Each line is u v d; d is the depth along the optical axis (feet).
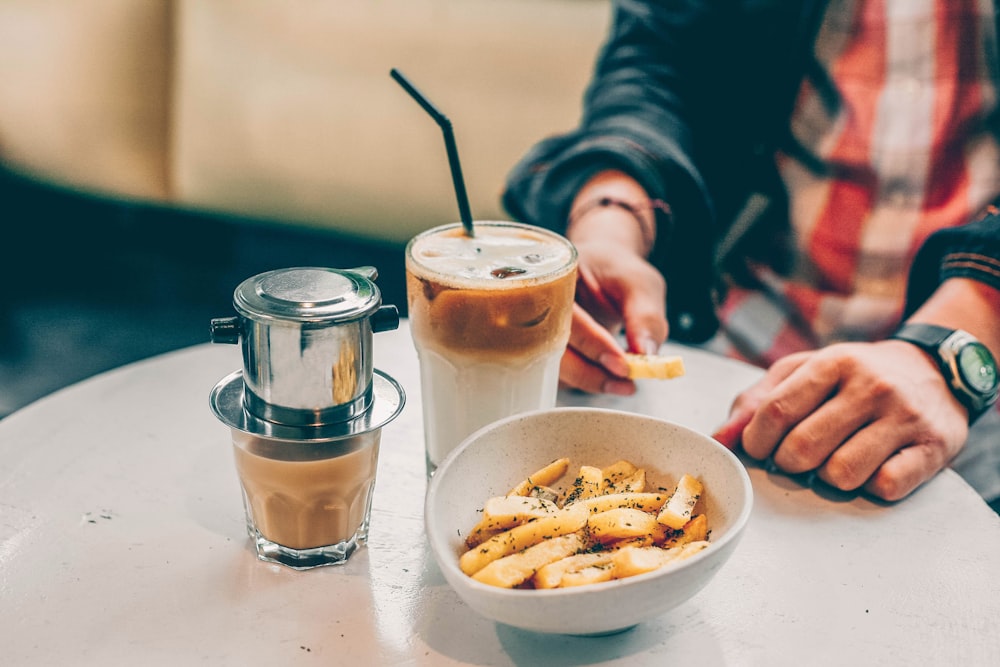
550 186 5.28
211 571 2.77
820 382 3.33
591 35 7.97
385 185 8.75
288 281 2.71
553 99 8.15
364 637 2.53
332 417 2.65
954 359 3.56
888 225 5.40
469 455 2.73
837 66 5.41
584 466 2.86
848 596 2.74
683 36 5.68
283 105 8.72
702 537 2.58
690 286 5.46
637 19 5.84
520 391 3.17
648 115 5.46
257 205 9.23
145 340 8.57
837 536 3.03
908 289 4.64
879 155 5.37
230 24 8.64
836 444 3.25
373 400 2.83
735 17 5.57
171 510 3.05
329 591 2.72
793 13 5.42
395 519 3.10
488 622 2.61
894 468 3.20
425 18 8.23
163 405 3.68
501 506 2.59
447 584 2.77
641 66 5.72
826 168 5.49
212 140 9.02
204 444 3.43
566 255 3.20
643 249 4.87
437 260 3.11
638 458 2.90
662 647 2.52
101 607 2.59
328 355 2.58
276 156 8.91
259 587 2.72
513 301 2.96
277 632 2.53
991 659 2.50
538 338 3.07
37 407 3.61
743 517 2.41
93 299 9.25
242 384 2.90
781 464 3.33
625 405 3.82
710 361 4.22
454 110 8.36
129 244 10.30
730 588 2.76
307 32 8.48
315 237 9.71
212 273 9.77
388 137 8.57
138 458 3.32
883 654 2.51
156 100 9.12
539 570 2.36
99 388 3.78
